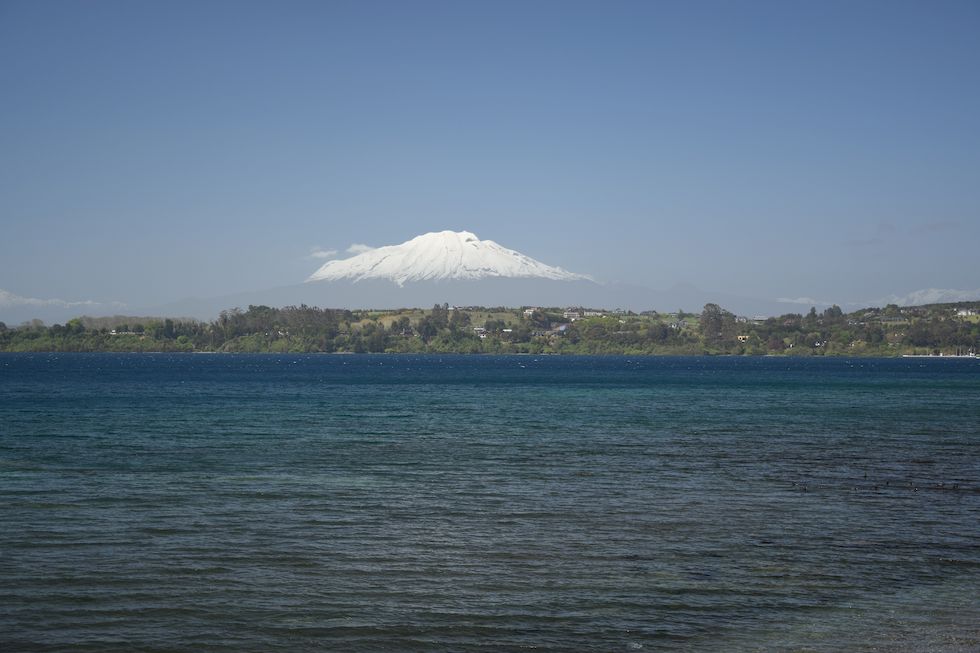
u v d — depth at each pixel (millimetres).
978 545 24953
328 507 29938
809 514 29125
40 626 18109
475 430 58000
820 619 18766
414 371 197375
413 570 22062
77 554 23406
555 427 60594
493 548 24297
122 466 39438
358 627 18172
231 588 20562
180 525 26953
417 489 33656
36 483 34500
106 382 131250
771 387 123938
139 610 19078
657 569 22250
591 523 27578
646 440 51875
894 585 21109
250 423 62281
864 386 127375
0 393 99812
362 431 56750
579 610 19203
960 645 17391
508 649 17141
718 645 17359
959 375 176875
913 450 47125
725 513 29250
